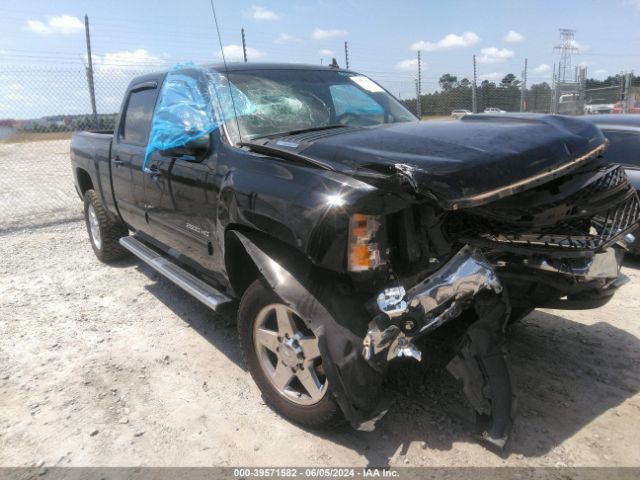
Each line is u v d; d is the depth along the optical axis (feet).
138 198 14.74
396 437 9.12
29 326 14.16
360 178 7.86
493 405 8.63
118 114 16.34
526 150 8.55
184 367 11.81
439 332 10.30
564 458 8.50
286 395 9.43
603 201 9.33
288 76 12.92
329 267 7.86
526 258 8.88
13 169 48.01
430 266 8.02
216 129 11.00
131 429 9.63
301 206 8.09
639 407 9.82
